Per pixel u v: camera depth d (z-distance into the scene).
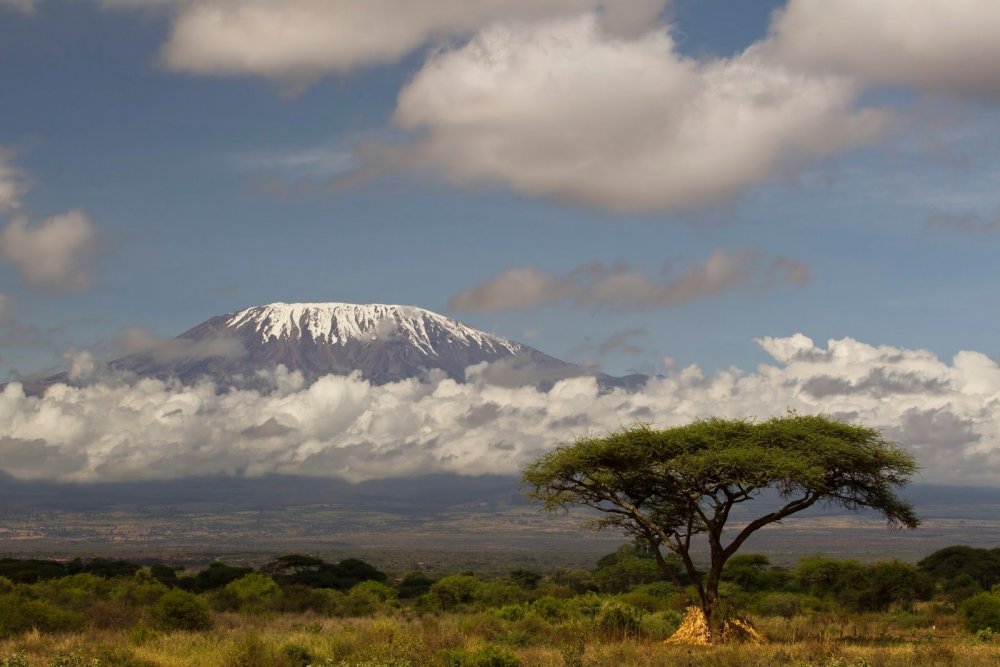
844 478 50.91
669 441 50.53
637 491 53.50
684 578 106.19
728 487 50.91
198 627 53.72
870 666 35.78
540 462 52.91
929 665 36.59
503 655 37.44
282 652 38.78
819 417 51.66
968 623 55.47
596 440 51.66
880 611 78.44
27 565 113.44
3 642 43.62
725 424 51.62
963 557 113.50
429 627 51.78
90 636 46.00
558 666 37.47
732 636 47.00
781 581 98.75
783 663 37.06
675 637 47.75
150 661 36.81
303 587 81.88
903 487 51.03
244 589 86.94
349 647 41.03
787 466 47.00
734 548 50.03
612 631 49.38
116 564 125.62
